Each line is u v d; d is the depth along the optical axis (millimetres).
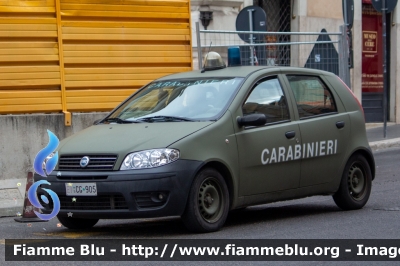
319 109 8547
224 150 7270
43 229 8102
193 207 6953
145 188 6699
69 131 12211
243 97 7699
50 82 12164
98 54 12602
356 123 8906
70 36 12336
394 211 8617
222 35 14094
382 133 18875
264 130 7750
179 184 6812
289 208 9367
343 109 8820
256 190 7676
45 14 12125
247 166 7527
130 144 6930
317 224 7773
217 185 7234
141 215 6742
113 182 6734
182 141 6938
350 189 8805
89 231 7785
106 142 7070
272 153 7789
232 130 7418
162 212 6766
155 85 8516
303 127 8188
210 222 7176
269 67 8305
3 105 11781
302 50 14406
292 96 8258
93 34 12539
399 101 22109
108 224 8383
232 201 7438
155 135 7055
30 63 12023
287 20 19828
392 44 22219
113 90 12758
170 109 7789
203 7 16656
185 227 7613
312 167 8289
